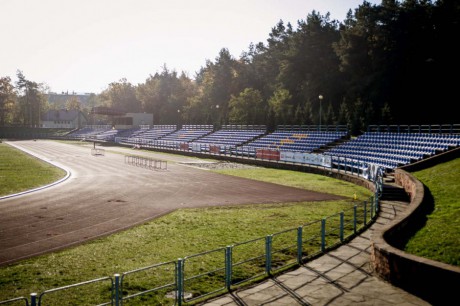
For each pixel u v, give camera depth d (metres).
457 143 35.03
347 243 16.84
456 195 20.20
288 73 90.75
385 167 34.19
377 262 12.75
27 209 25.39
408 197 26.17
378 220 20.75
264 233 19.03
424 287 10.94
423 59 64.75
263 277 13.03
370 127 54.03
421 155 35.22
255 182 37.62
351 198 28.56
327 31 88.12
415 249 13.48
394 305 10.45
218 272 13.92
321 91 81.75
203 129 90.06
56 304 11.42
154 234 19.14
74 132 139.75
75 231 19.94
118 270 14.21
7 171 45.97
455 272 10.20
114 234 19.28
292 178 40.38
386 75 67.62
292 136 61.41
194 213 23.98
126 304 11.35
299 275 13.07
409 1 68.75
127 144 94.00
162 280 13.24
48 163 55.72
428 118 64.25
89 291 12.35
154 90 148.12
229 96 118.19
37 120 176.00
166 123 134.50
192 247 16.89
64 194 31.09
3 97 156.75
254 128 76.50
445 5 64.62
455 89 63.50
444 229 15.11
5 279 13.48
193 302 11.20
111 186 35.34
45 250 16.80
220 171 47.00
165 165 53.59
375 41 72.50
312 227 19.98
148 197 29.78
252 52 140.88
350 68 74.19
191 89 145.62
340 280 12.44
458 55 63.31
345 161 39.12
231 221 21.70
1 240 18.38
